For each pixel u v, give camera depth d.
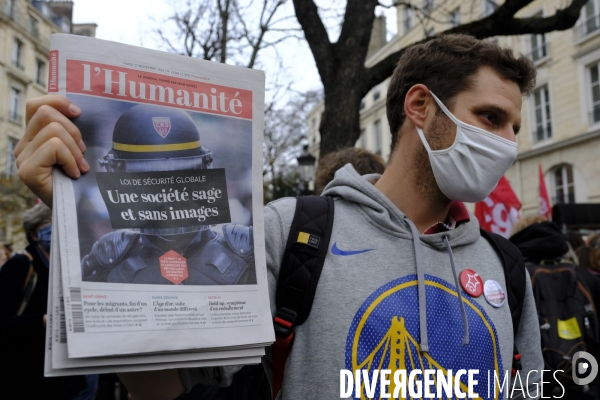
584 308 2.81
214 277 0.91
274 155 18.48
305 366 1.02
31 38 24.92
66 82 0.86
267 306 0.95
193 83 0.97
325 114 5.38
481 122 1.18
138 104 0.91
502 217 4.69
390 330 1.03
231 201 0.97
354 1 5.46
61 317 0.77
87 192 0.84
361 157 2.19
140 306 0.82
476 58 1.20
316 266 1.07
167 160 0.92
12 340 2.78
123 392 4.34
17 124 23.98
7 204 17.69
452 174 1.18
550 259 3.02
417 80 1.26
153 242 0.87
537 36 17.78
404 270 1.11
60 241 0.79
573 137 16.34
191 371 1.01
